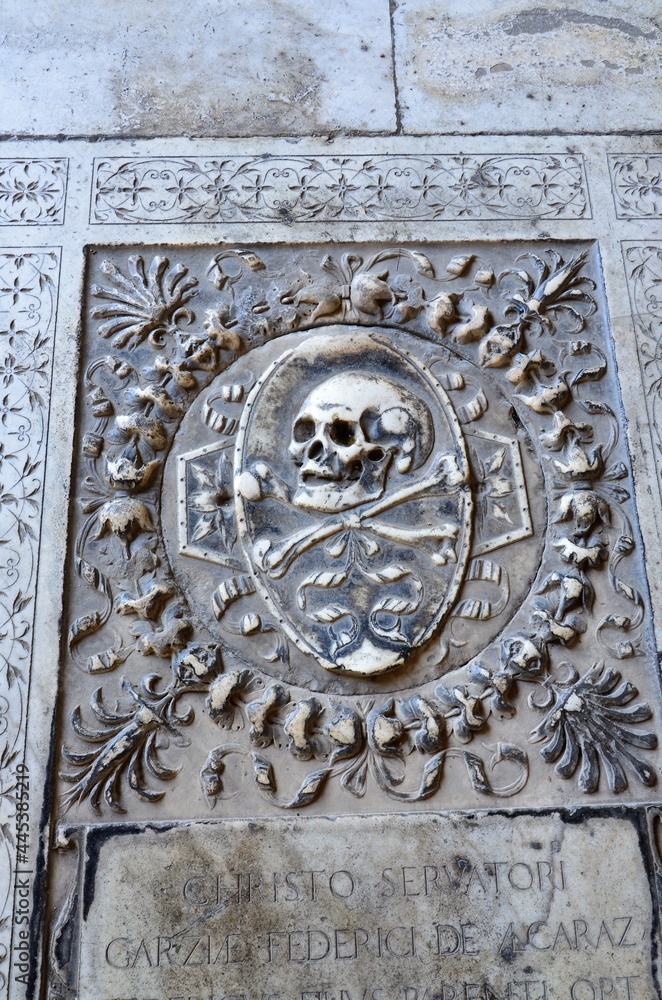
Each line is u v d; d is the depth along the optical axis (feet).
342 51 9.04
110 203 8.32
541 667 7.04
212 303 8.04
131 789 6.67
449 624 7.18
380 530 7.29
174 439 7.63
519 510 7.49
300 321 7.99
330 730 6.80
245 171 8.49
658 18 9.22
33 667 6.90
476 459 7.61
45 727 6.75
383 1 9.23
